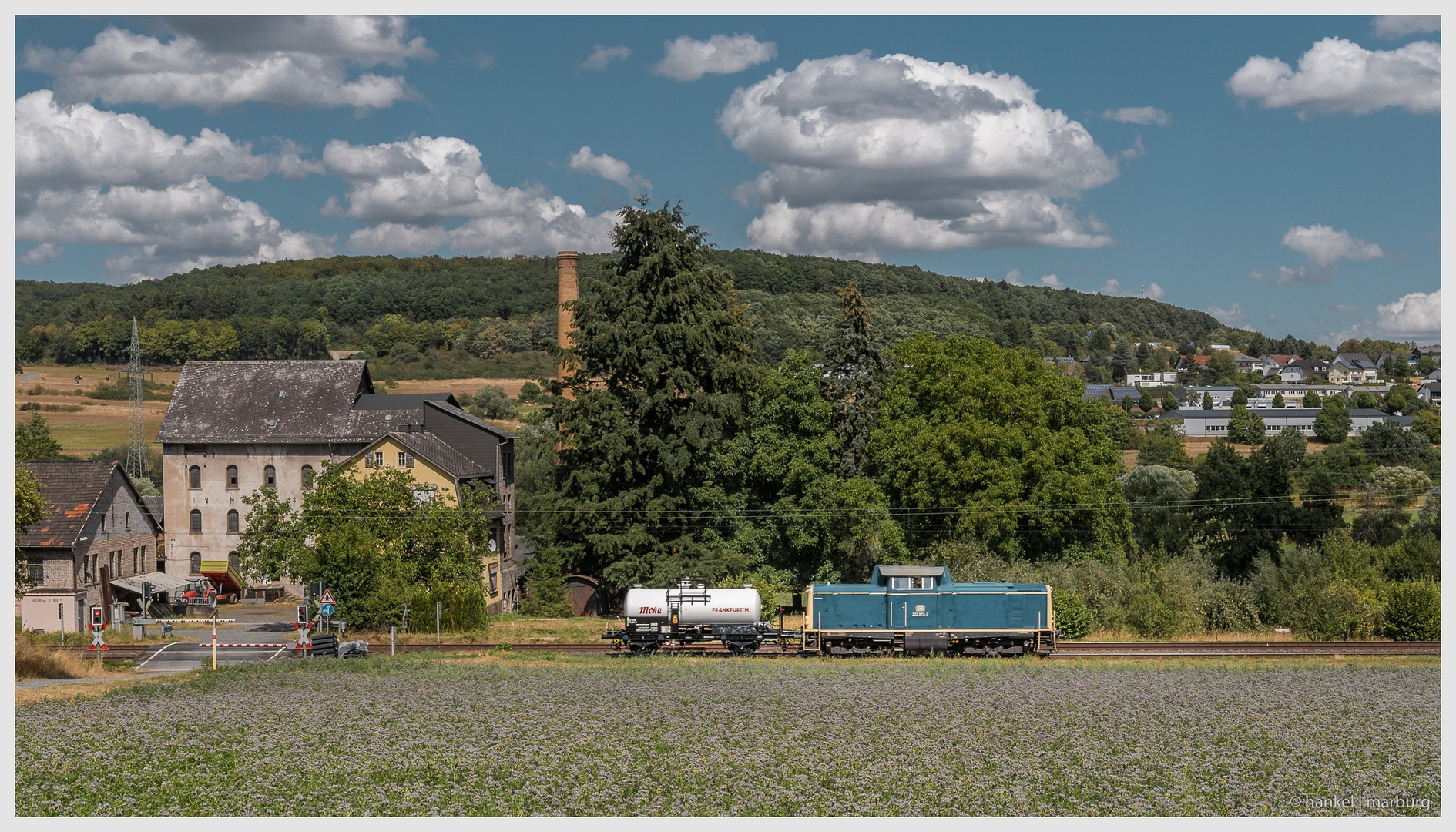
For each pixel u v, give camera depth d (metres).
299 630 39.62
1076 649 38.62
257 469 63.88
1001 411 52.75
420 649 40.50
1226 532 63.31
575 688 30.16
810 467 52.69
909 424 55.03
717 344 56.56
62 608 51.81
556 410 54.78
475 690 29.81
